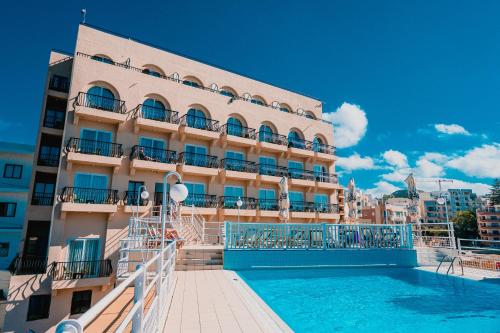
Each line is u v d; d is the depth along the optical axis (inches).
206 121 968.3
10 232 874.1
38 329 625.9
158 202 824.3
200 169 889.5
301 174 1131.9
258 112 1099.9
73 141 735.1
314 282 428.5
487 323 264.7
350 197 1044.5
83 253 706.8
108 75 818.8
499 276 445.4
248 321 226.1
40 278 645.9
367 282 430.3
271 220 1024.2
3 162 930.7
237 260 500.1
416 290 386.0
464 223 3462.1
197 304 271.9
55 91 829.8
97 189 745.0
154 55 952.3
